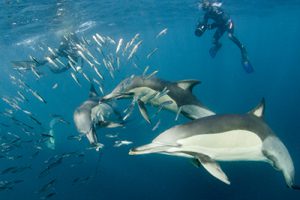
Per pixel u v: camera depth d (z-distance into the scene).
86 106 6.28
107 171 16.94
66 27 24.48
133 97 6.14
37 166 18.55
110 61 7.12
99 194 15.31
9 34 23.88
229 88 35.09
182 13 33.06
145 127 20.62
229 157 3.99
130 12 26.25
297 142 18.16
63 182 16.48
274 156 4.14
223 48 112.62
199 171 15.60
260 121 4.21
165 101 6.11
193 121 3.96
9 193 16.75
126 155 18.03
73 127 24.52
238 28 65.62
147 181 15.70
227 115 4.05
